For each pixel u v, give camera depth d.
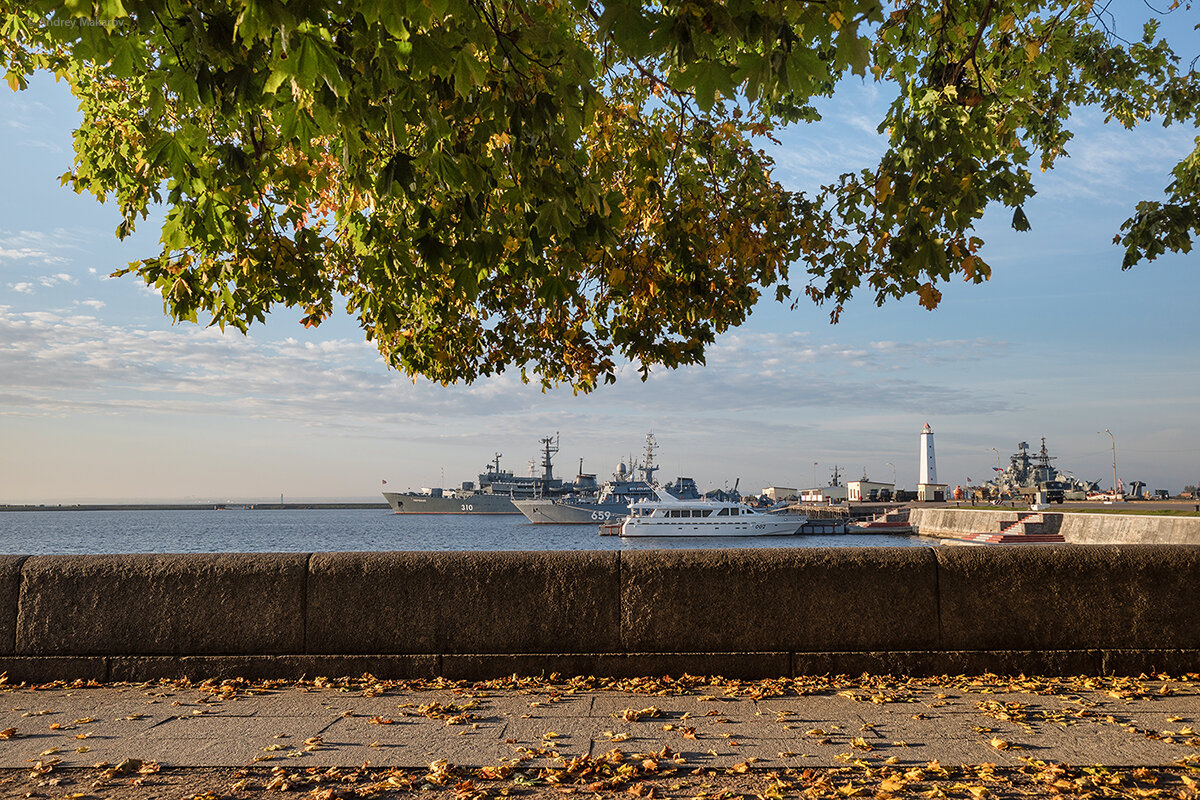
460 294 9.75
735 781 4.67
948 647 7.08
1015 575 7.09
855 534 117.25
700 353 10.58
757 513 102.56
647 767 4.82
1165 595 7.01
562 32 6.01
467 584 7.23
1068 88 10.58
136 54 4.70
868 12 4.14
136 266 7.98
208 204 7.01
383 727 5.73
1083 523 52.81
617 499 153.00
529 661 7.14
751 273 10.08
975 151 7.02
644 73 7.61
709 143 9.48
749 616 7.15
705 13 4.14
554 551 7.45
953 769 4.77
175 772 4.89
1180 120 10.83
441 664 7.15
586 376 11.34
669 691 6.63
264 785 4.67
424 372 11.66
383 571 7.27
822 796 4.43
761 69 4.22
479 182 5.79
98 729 5.71
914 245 6.80
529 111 5.24
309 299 9.11
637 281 9.70
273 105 5.15
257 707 6.29
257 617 7.25
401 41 4.59
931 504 143.62
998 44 9.16
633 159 8.69
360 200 7.94
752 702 6.32
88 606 7.27
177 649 7.24
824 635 7.12
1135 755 4.97
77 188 9.05
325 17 4.09
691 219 9.24
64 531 198.00
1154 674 6.91
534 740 5.41
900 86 7.81
